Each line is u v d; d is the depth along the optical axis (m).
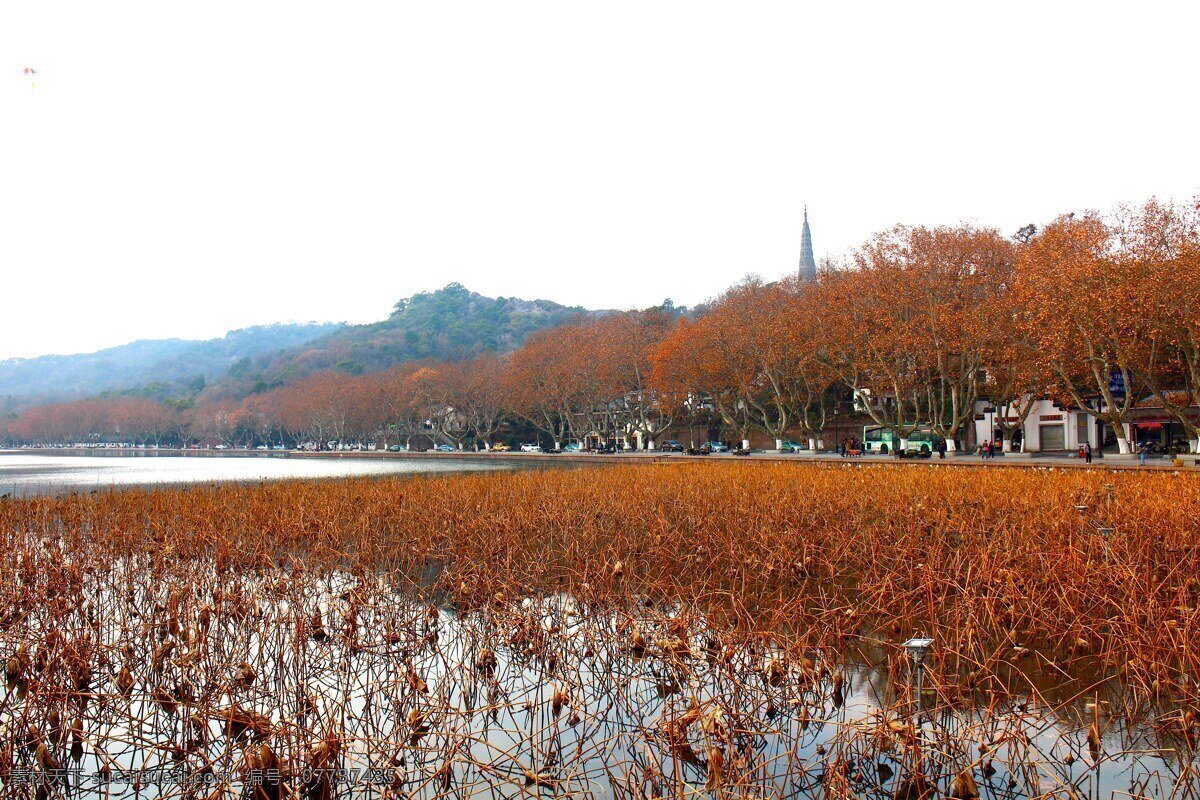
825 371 67.69
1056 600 11.59
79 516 21.67
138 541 17.91
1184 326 40.06
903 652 9.12
